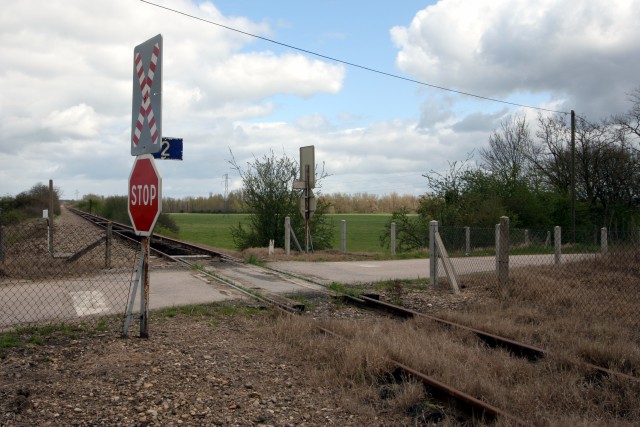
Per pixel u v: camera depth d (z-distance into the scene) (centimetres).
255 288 1171
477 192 2700
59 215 7562
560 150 3809
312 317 912
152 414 472
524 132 4128
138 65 724
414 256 1977
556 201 3225
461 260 1720
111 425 449
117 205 6662
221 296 1057
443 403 514
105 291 1079
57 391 519
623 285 1174
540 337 763
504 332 785
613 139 3612
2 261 1437
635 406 496
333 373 578
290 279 1341
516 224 2652
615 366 620
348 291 1158
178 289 1138
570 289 1141
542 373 593
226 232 5197
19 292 1062
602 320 860
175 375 575
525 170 3353
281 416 480
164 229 3875
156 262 1647
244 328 812
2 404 479
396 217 2523
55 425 445
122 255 1831
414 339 705
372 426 465
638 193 3559
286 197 2294
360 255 1991
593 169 3616
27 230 2848
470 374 568
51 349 664
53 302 962
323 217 2339
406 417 483
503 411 465
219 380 564
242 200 2348
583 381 570
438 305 1054
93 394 515
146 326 727
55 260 1566
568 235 1906
